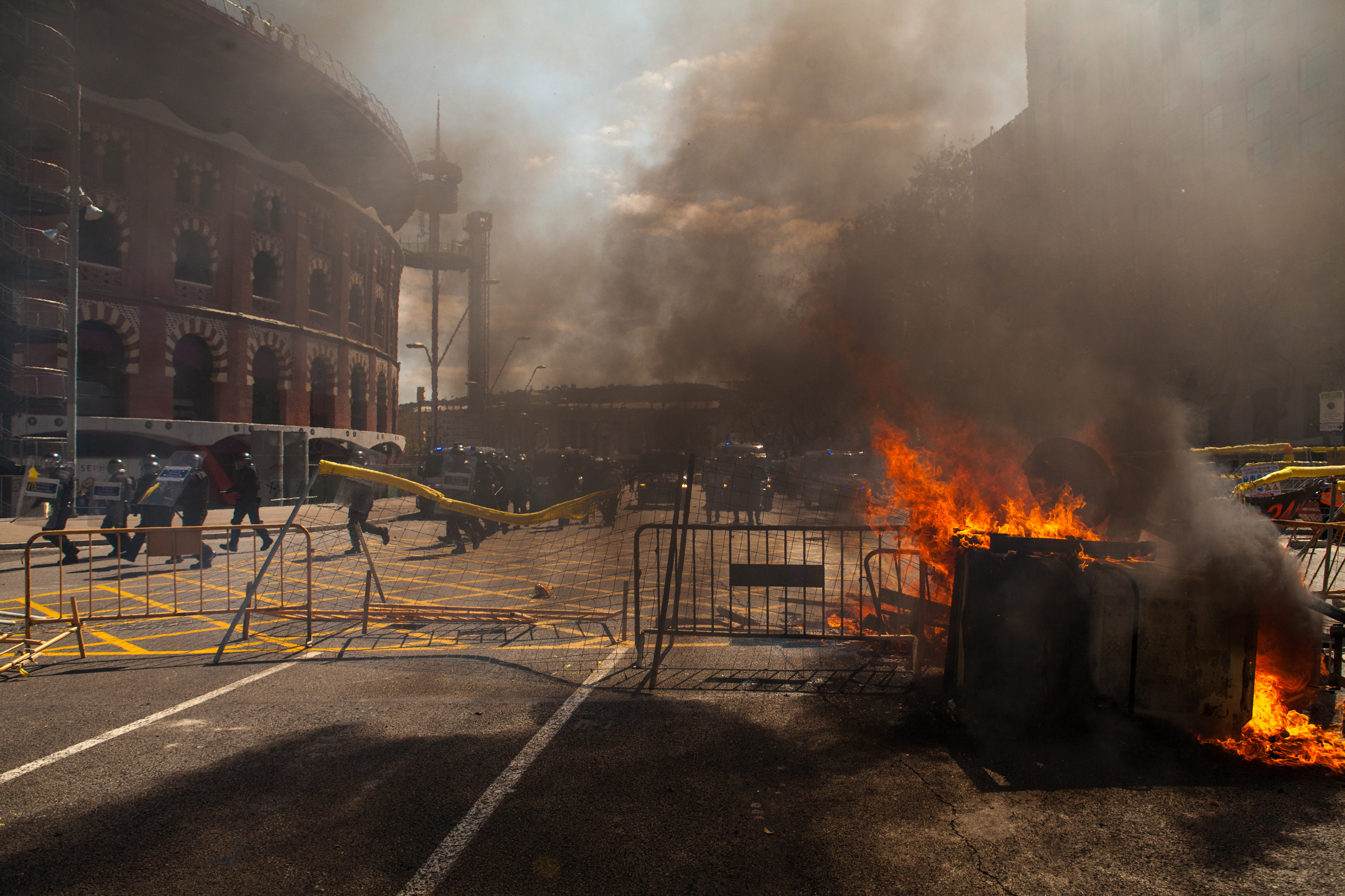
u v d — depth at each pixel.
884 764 3.63
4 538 15.03
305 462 27.36
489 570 11.15
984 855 2.78
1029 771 3.53
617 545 14.09
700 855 2.78
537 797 3.27
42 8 21.42
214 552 13.99
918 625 5.04
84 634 6.78
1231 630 3.81
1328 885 2.58
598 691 4.83
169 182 28.44
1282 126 28.86
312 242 35.31
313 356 34.75
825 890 2.55
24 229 22.00
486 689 4.89
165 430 27.84
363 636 6.53
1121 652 3.94
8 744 3.93
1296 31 28.27
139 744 3.93
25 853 2.81
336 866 2.71
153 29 26.02
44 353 24.73
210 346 29.98
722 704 4.56
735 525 5.73
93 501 14.62
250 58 28.02
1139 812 3.12
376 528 12.53
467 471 13.64
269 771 3.57
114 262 27.72
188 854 2.80
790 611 7.29
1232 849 2.82
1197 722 3.83
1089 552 4.13
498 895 2.52
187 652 6.03
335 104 31.73
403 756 3.75
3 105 21.06
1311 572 6.37
